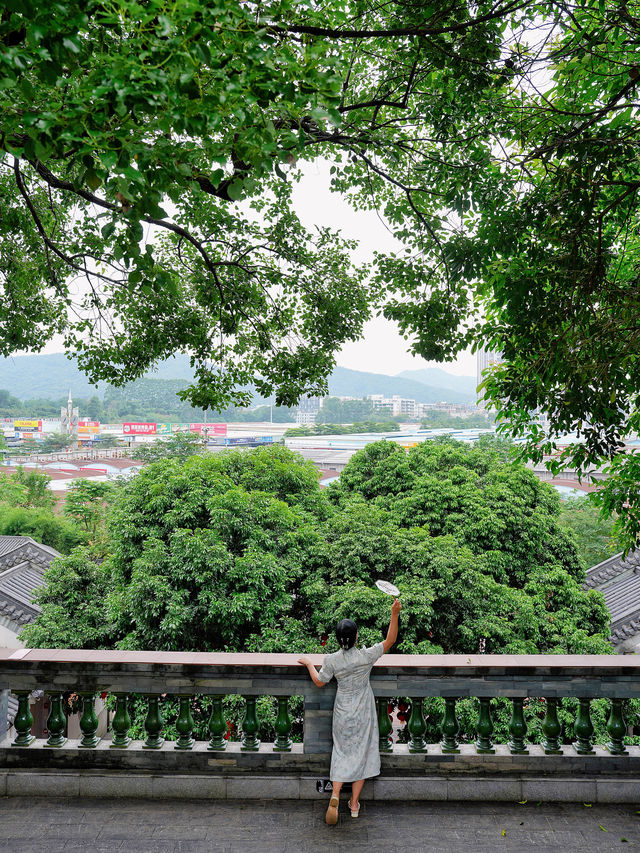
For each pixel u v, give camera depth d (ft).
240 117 9.86
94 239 28.45
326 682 13.61
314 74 10.34
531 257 17.69
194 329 31.09
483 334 21.13
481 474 57.00
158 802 13.85
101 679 14.39
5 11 8.82
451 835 12.73
